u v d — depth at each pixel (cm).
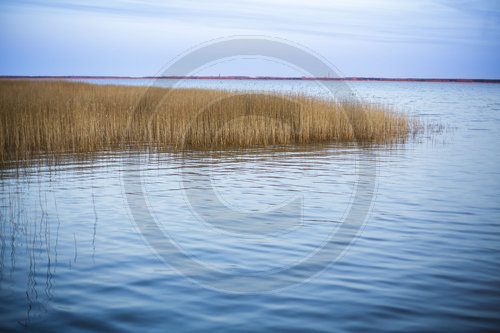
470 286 461
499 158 1323
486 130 2073
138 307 413
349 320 390
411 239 611
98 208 757
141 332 369
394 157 1339
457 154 1398
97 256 542
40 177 1008
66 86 2841
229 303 423
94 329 374
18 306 412
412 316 398
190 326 379
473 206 784
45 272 492
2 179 980
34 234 620
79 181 968
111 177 1013
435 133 1964
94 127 1535
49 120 1468
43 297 431
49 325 379
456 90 9256
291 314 402
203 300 429
